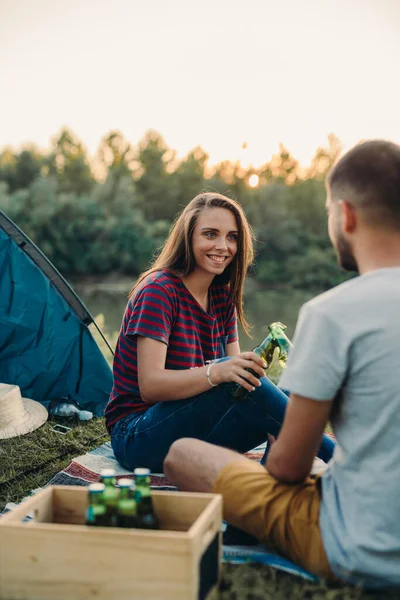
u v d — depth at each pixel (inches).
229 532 80.7
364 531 60.2
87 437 132.8
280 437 64.4
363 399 59.5
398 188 60.9
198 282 104.7
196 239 102.7
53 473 112.4
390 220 61.4
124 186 1670.8
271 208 1583.4
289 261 1497.3
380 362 58.3
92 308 909.2
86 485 103.4
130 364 102.7
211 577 67.2
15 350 150.9
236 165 1722.4
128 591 62.2
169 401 95.2
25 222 1551.4
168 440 95.8
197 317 104.3
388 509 59.3
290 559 70.9
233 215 105.1
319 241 1568.7
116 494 67.8
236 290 111.3
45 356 150.9
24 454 121.2
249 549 78.1
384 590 62.6
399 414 58.3
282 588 68.2
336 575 64.0
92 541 63.1
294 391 60.5
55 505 73.7
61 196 1592.0
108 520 66.3
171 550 61.0
